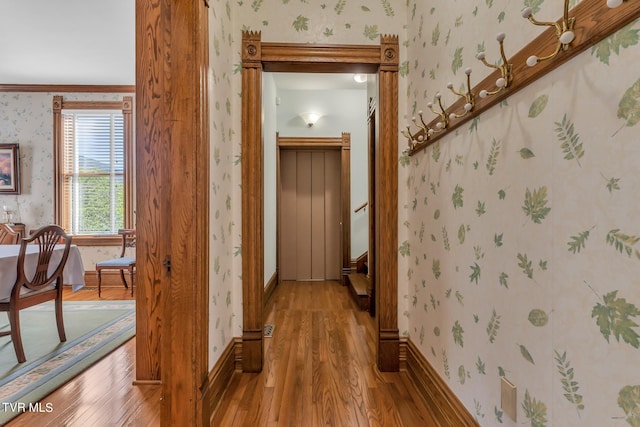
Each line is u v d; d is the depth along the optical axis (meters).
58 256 2.64
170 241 1.35
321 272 4.88
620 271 0.62
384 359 1.98
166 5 1.36
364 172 4.61
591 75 0.68
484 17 1.13
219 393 1.64
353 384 1.83
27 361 2.14
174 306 1.34
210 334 1.56
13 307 2.12
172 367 1.33
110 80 4.31
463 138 1.28
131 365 2.12
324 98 4.59
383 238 2.03
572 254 0.73
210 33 1.57
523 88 0.90
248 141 2.03
